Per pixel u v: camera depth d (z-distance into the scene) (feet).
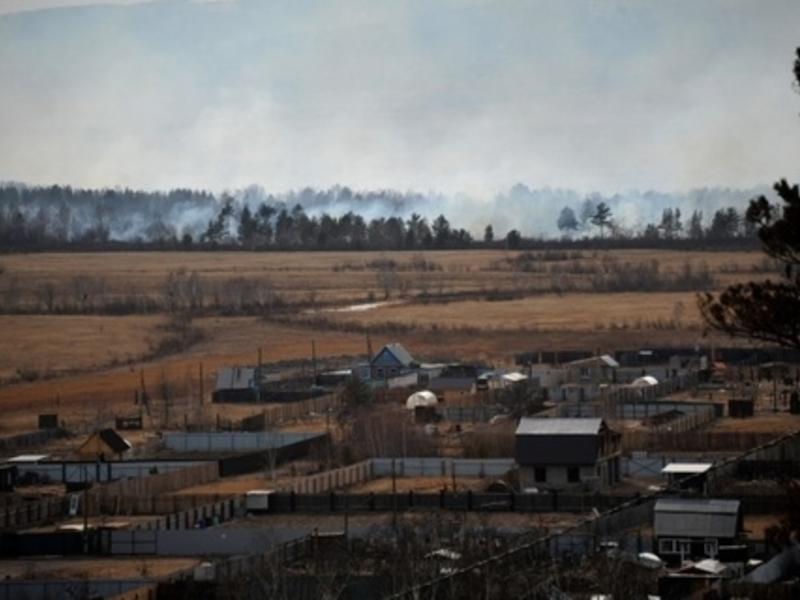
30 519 380.17
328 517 361.51
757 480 349.41
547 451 403.95
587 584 255.50
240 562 291.58
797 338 179.52
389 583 259.39
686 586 254.68
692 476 345.10
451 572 249.75
